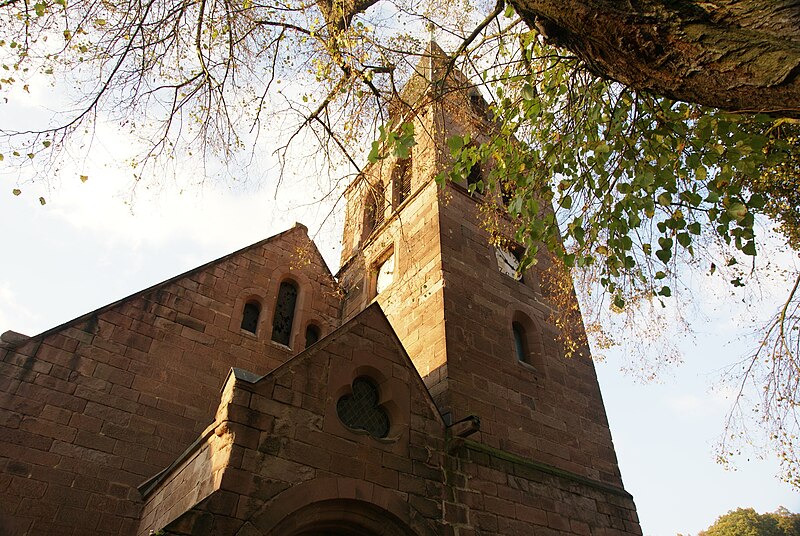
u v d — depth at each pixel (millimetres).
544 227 8383
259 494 7855
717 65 4203
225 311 14578
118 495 10695
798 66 3799
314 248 17984
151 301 13414
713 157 7559
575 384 14852
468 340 13258
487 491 10664
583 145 8414
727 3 4074
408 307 14906
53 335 11602
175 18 9375
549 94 8688
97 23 8711
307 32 9773
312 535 8703
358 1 9141
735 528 71062
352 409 10164
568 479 12367
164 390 12375
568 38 5512
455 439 10617
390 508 8992
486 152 9023
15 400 10523
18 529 9461
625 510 12953
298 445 8695
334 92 10383
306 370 9625
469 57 9953
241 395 8578
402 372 11000
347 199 16906
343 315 17750
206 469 8344
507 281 15828
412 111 11172
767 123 7738
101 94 8961
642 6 4410
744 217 6973
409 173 19844
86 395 11336
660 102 7918
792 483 10312
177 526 6977
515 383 13344
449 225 15711
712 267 8562
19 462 10016
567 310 15094
